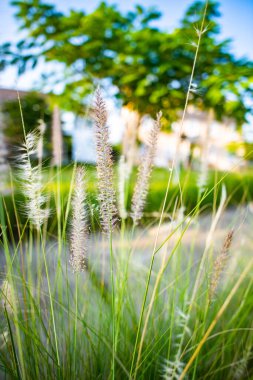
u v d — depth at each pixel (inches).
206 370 17.2
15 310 11.4
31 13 49.1
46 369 14.3
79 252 11.6
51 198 16.2
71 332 16.4
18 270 13.8
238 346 17.9
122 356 15.4
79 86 49.9
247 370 17.0
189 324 17.8
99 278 19.0
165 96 49.9
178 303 17.4
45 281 18.2
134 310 16.8
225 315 19.4
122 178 16.9
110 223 11.5
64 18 50.3
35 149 11.6
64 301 17.5
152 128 13.0
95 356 14.4
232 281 19.5
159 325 16.3
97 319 16.4
